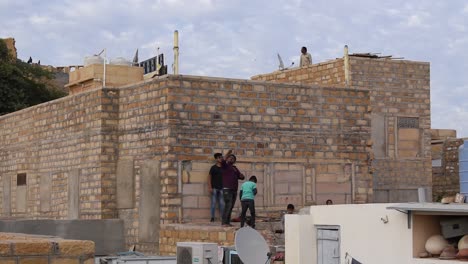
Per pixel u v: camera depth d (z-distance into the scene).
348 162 25.44
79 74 32.94
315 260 16.38
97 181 24.88
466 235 13.70
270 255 16.53
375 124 32.91
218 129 23.39
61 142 27.41
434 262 13.55
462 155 16.70
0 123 32.47
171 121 22.73
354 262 14.95
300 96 24.77
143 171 23.66
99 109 24.88
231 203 22.17
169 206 22.61
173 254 21.77
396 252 14.38
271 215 24.02
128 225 24.11
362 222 15.22
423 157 33.81
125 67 32.22
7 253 6.68
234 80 23.69
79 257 6.90
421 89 34.03
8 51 50.03
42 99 48.62
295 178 24.53
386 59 33.31
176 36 23.73
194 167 22.98
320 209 16.39
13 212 31.16
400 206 13.90
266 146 24.09
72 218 26.34
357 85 32.50
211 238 20.38
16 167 30.94
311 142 24.84
